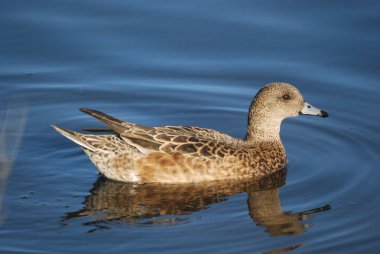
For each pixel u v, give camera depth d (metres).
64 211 13.43
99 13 20.59
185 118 17.58
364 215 13.19
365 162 15.27
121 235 12.51
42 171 15.08
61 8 20.67
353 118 17.16
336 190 14.18
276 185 14.59
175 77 18.83
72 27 20.06
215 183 14.70
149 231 12.66
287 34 19.80
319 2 20.73
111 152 14.66
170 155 14.56
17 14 20.38
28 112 17.56
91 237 12.45
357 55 18.97
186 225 12.89
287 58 19.12
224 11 20.72
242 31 20.00
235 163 14.77
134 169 14.62
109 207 13.65
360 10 20.31
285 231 12.68
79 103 17.97
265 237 12.48
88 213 13.36
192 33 19.98
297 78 18.52
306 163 15.48
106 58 19.30
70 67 19.00
